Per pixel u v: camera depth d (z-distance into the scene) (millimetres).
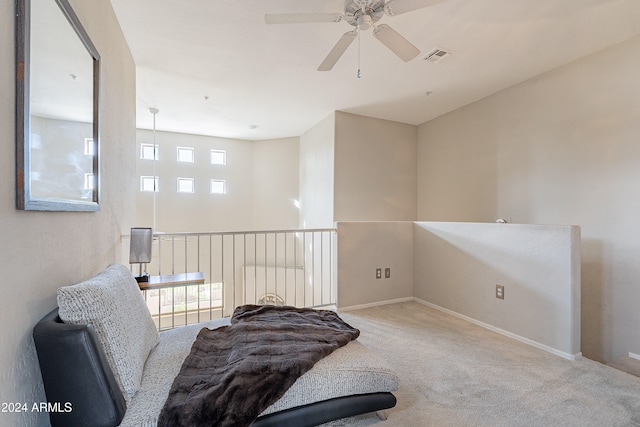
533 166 3135
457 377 1895
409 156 4703
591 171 2654
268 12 2150
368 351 1546
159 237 2895
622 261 2445
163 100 3881
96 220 1693
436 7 2072
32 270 1001
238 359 1288
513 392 1735
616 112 2496
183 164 5797
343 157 4199
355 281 3309
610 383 1830
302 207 5668
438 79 3199
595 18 2188
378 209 4445
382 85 3361
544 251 2316
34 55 1002
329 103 3904
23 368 935
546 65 2887
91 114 1557
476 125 3789
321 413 1258
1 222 831
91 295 1058
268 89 3498
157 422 1000
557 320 2225
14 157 896
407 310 3225
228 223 6195
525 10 2111
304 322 1805
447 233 3178
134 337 1257
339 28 2334
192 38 2471
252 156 6406
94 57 1605
